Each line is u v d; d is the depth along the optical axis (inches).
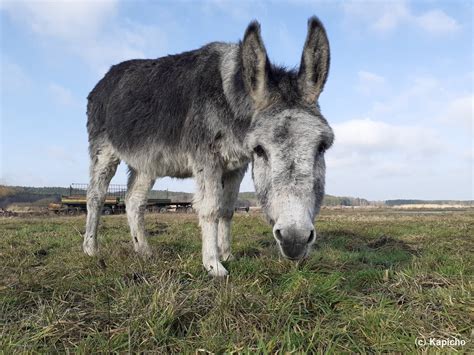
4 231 114.3
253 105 45.8
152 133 61.2
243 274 46.2
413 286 42.1
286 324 32.0
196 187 53.3
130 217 69.5
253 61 43.8
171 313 32.7
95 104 75.4
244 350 27.7
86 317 34.4
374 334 30.7
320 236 92.7
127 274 47.1
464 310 34.7
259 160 42.1
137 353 28.2
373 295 40.3
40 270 51.6
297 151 38.5
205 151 52.4
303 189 37.4
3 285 43.9
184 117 56.2
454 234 90.2
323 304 36.3
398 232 104.7
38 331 31.6
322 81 43.2
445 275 45.7
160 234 102.7
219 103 51.3
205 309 34.8
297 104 42.4
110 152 72.6
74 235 97.6
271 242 82.1
